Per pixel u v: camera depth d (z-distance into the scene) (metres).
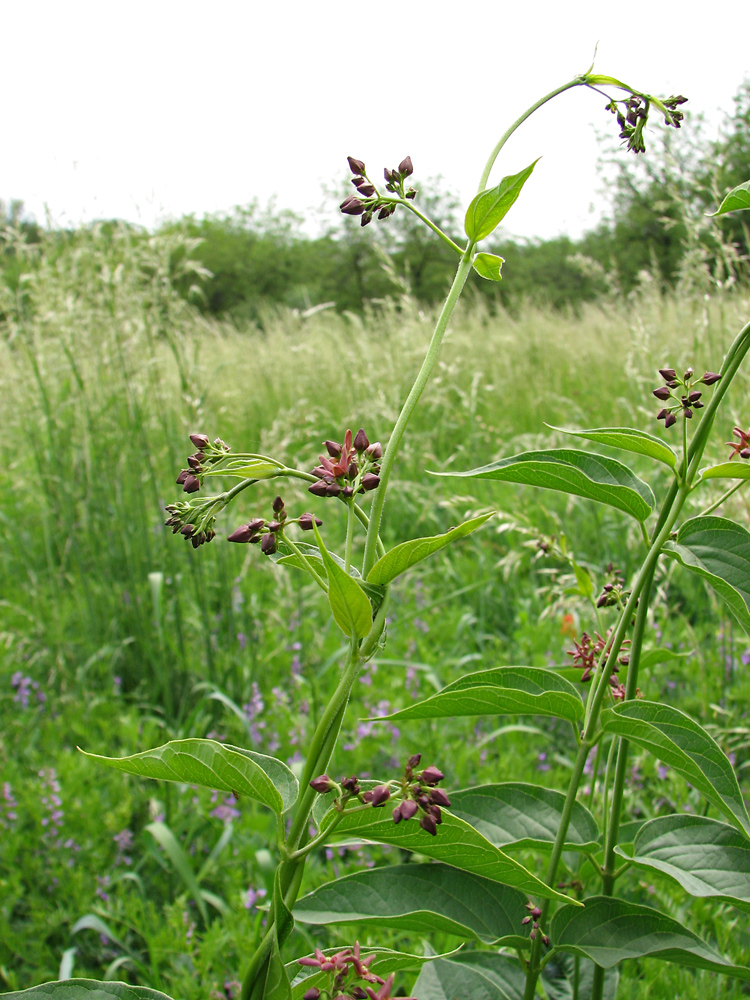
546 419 7.15
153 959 2.10
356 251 24.72
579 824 1.38
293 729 3.09
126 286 4.63
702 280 4.22
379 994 0.91
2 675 3.79
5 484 6.27
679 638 3.39
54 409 5.02
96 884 2.42
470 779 2.79
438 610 4.41
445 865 1.31
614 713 1.16
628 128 1.20
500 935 1.28
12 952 2.25
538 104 1.16
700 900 2.03
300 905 1.27
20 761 3.17
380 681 3.55
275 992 0.91
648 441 1.25
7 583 4.88
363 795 0.91
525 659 3.60
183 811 2.78
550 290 15.63
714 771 1.12
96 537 4.47
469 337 8.59
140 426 4.49
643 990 1.80
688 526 1.26
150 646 3.82
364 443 1.04
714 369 3.99
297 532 3.86
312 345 8.49
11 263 5.14
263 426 6.97
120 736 3.28
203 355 6.95
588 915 1.25
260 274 26.16
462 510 5.30
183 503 1.06
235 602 4.09
